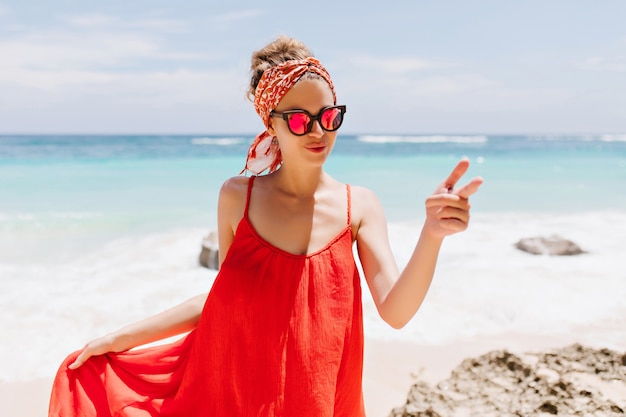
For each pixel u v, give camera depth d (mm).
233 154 43219
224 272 2465
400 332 6078
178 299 7273
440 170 28734
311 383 2346
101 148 51812
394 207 15242
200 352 2535
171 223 12766
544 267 8797
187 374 2590
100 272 8594
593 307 6902
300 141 2334
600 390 3543
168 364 2840
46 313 6762
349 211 2506
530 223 13031
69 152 44781
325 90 2352
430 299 7215
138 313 6777
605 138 117438
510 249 10086
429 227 2002
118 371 2811
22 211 14398
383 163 34938
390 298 2215
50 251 10000
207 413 2502
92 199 16781
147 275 8406
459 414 3562
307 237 2453
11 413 4492
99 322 6500
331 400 2387
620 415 3309
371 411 4285
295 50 2498
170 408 2641
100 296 7402
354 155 45094
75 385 2787
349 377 2504
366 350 5547
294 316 2369
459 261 9195
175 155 41750
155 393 2750
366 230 2545
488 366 4059
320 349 2361
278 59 2484
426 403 3738
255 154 2760
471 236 11297
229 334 2418
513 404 3592
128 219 13234
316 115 2328
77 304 7070
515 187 20875
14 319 6555
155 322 2840
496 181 23266
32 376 5160
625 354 3920
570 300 7172
